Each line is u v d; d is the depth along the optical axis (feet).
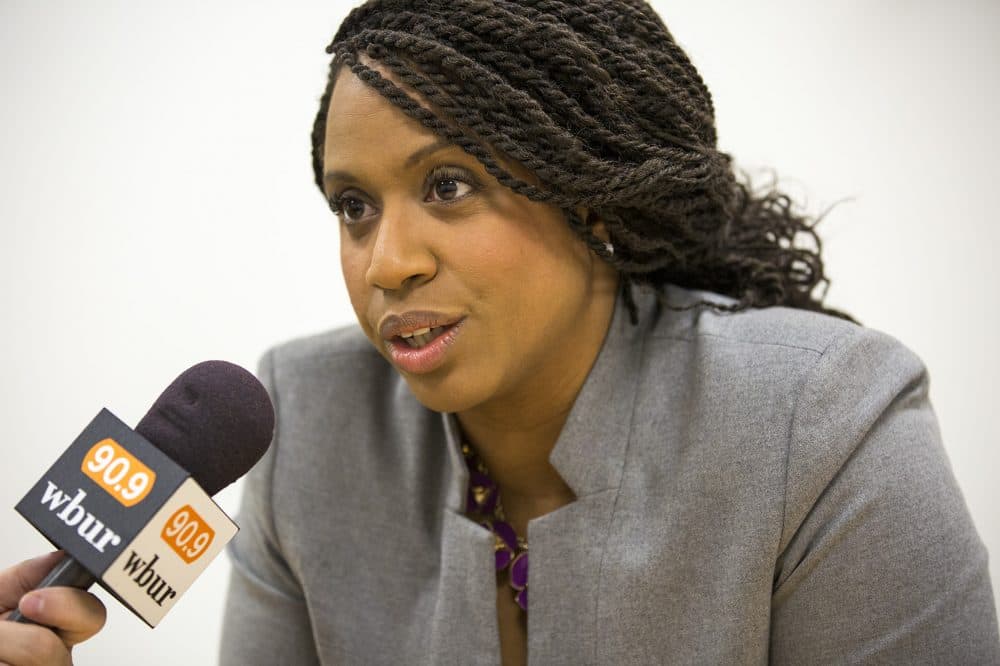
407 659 3.88
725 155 3.92
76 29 7.31
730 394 3.46
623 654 3.43
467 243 3.19
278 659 4.39
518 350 3.36
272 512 4.31
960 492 3.37
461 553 3.73
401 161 3.18
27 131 7.30
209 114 7.43
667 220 3.63
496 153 3.22
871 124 6.82
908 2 6.72
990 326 6.73
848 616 3.23
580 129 3.26
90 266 7.36
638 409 3.70
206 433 2.87
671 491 3.47
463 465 3.84
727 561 3.32
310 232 7.51
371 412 4.35
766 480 3.30
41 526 2.55
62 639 2.61
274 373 4.60
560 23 3.24
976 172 6.70
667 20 7.02
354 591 4.08
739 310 3.84
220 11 7.38
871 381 3.42
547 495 3.98
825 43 6.88
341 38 3.52
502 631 3.83
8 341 7.29
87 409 7.32
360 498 4.20
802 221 4.70
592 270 3.67
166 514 2.56
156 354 7.39
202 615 7.12
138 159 7.39
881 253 6.84
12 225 7.30
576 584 3.55
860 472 3.25
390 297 3.29
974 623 3.07
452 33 3.18
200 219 7.45
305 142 7.43
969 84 6.67
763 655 3.39
